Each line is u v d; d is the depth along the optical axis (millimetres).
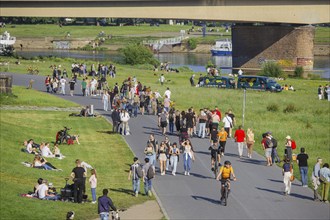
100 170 69750
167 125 94625
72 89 127000
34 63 198250
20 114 103188
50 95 124875
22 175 64125
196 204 56750
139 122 99562
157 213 54062
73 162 72875
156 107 107938
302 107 126000
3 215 50875
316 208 56500
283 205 57094
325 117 115250
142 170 59219
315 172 59219
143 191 61344
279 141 91125
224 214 53844
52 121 99312
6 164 67188
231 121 88625
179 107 120375
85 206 55469
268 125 103688
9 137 82000
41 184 57062
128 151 79438
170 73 198625
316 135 96500
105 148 81312
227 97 136625
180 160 74062
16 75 160750
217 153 68500
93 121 100875
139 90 115000
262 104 128750
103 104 115125
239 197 59312
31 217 51156
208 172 68750
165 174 67625
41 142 81938
